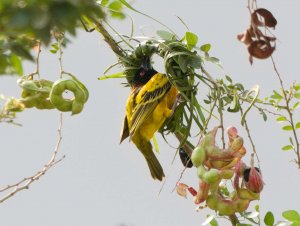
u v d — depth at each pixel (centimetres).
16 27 366
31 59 462
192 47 885
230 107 817
